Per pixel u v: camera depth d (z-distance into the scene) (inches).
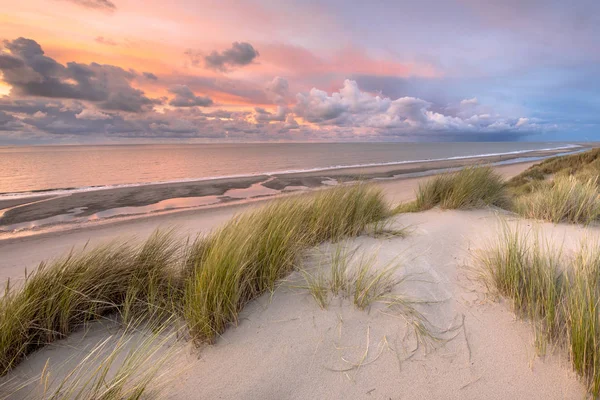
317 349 73.6
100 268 96.7
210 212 499.8
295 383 64.4
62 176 1104.8
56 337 81.1
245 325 82.9
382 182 855.7
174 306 91.0
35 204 577.6
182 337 79.1
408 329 79.4
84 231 384.2
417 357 70.8
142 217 465.7
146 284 98.9
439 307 88.9
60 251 291.3
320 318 84.4
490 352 71.8
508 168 1204.5
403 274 107.1
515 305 87.3
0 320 74.5
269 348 74.3
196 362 70.5
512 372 65.9
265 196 671.8
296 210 153.4
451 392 61.7
